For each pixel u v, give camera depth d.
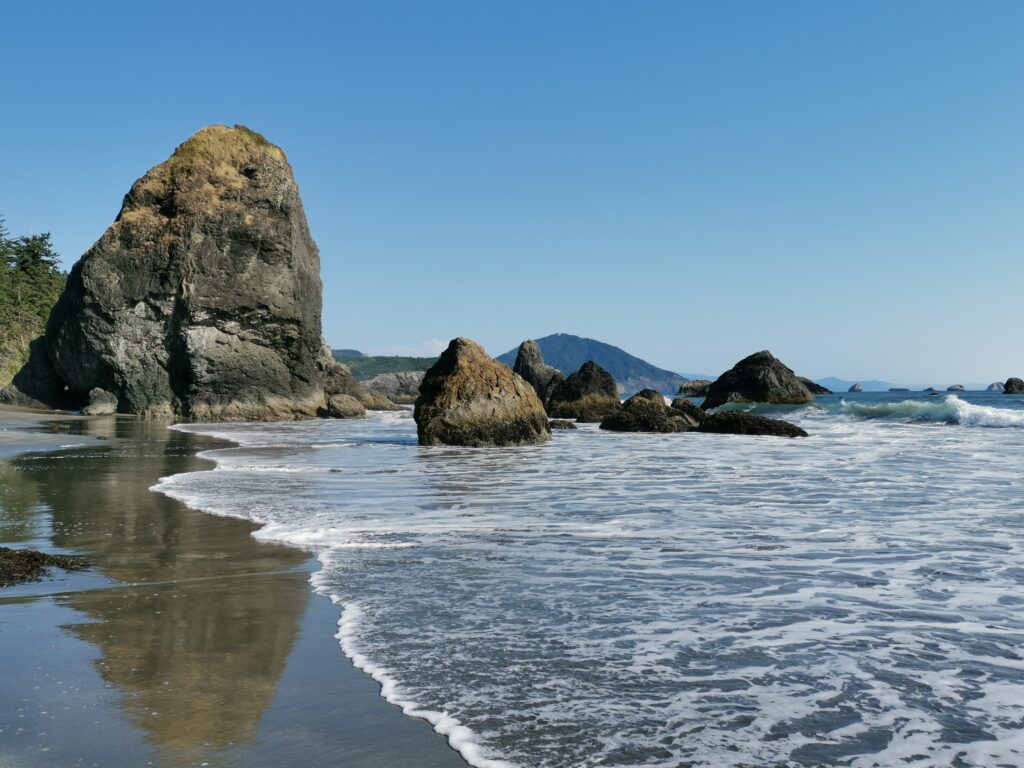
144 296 52.34
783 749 3.97
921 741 4.05
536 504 12.52
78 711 4.38
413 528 10.28
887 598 6.77
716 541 9.36
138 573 7.78
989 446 24.23
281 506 12.27
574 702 4.55
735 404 62.66
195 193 53.50
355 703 4.53
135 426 39.62
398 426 43.44
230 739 4.04
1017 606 6.52
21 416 47.25
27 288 88.88
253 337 54.72
